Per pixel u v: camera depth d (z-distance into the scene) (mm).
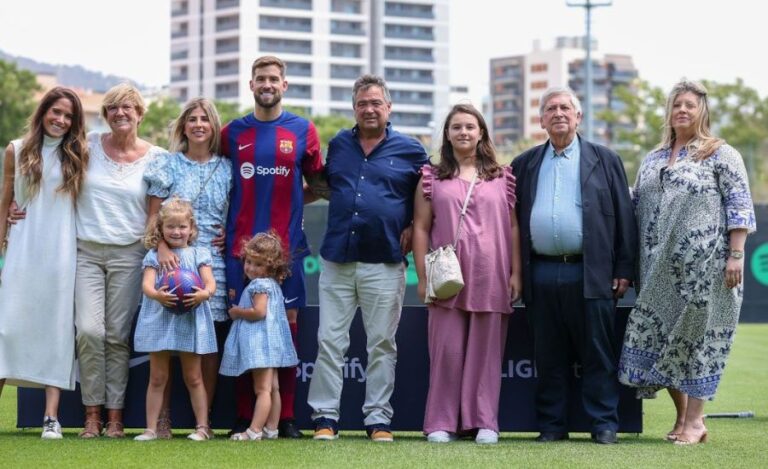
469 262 6887
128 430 7555
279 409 6984
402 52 116500
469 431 7113
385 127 7105
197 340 6738
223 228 7004
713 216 6863
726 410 9406
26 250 6973
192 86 113500
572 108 6945
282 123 7066
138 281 7043
